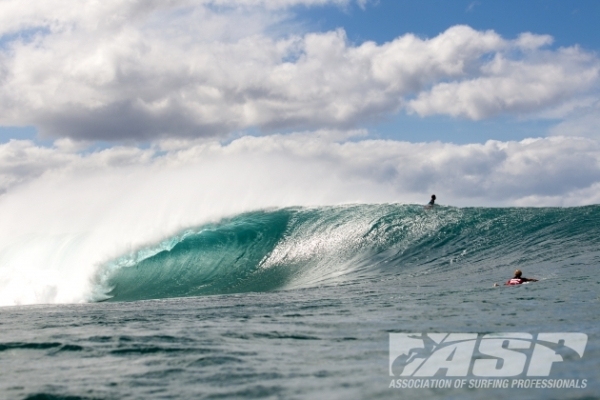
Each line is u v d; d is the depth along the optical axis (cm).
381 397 962
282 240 3894
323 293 2608
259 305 2255
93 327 1769
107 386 1064
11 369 1218
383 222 3875
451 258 3297
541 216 3747
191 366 1188
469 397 951
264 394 990
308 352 1298
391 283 2825
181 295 3234
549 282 2366
